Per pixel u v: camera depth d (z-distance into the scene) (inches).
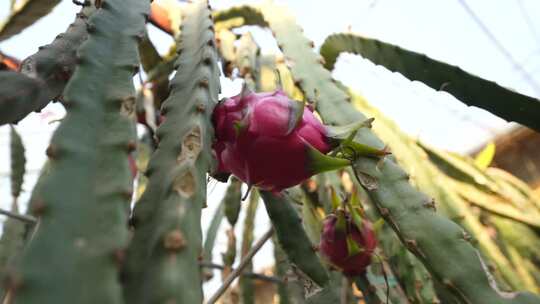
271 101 10.7
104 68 9.3
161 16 26.4
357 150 11.5
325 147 11.0
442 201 20.7
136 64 9.6
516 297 9.6
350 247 15.0
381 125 22.8
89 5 14.2
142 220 7.8
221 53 24.0
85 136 7.8
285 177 10.5
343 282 16.6
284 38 18.1
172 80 11.1
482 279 9.9
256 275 22.0
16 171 24.0
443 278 10.2
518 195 24.4
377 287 17.0
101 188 7.0
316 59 16.7
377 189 11.4
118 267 6.1
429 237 10.6
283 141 10.4
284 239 14.4
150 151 24.7
